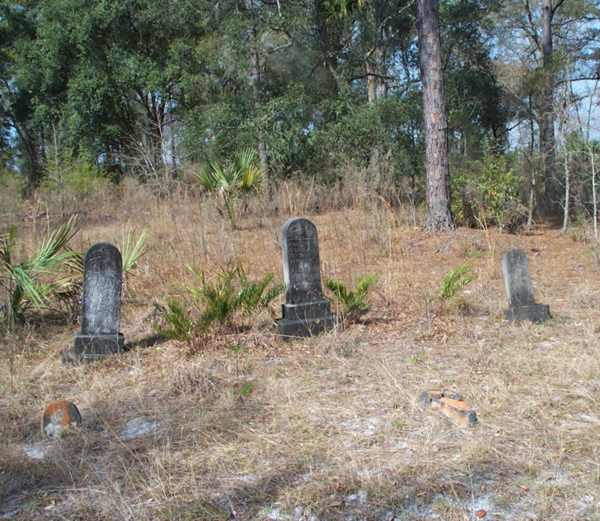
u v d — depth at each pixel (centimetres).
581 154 1194
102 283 564
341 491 307
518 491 300
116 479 332
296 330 592
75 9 2239
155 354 564
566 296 739
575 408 393
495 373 468
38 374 520
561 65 1352
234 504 302
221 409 421
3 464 353
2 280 696
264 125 1672
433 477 315
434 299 703
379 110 1584
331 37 1978
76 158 2203
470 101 1830
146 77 2166
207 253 943
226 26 1778
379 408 411
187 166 1385
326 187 1452
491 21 1986
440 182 1193
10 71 2798
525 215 1377
